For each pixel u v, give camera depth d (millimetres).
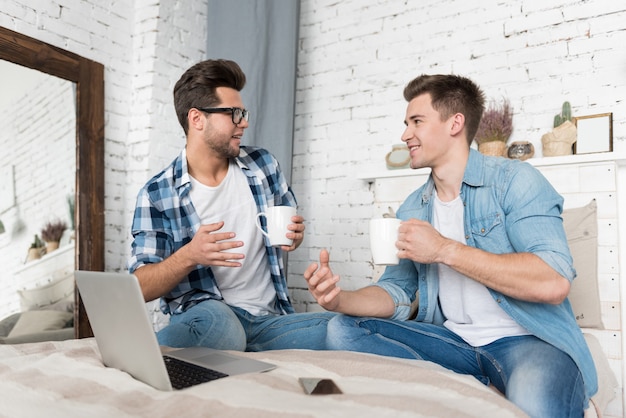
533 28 2586
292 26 2990
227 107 1954
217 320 1672
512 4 2645
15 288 2422
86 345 1244
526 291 1220
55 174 2611
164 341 1595
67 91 2699
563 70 2500
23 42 2510
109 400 829
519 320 1306
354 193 3055
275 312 2082
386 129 2977
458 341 1434
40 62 2574
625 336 2170
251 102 2959
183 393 832
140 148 2963
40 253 2521
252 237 2020
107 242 2879
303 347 1690
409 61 2928
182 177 1924
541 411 1076
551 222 1307
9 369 1021
